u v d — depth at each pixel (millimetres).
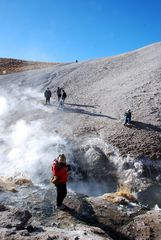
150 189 20719
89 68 48875
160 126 26750
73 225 10734
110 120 28250
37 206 12172
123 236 10633
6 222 9742
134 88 35031
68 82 43500
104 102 33250
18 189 14586
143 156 22812
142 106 30312
